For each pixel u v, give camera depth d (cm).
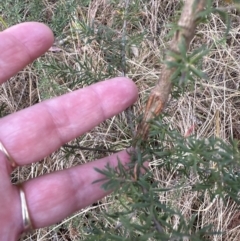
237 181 9
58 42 19
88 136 21
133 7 14
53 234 21
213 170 9
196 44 21
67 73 14
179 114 21
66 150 14
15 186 13
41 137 13
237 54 22
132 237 8
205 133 21
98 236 9
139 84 21
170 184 20
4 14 20
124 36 13
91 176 13
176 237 8
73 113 13
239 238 20
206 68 22
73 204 13
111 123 21
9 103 23
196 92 22
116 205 20
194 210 20
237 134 22
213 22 21
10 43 14
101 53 19
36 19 19
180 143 9
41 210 13
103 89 13
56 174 13
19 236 13
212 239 20
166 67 9
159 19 22
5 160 13
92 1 21
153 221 9
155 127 10
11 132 13
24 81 23
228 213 20
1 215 12
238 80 22
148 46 22
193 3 7
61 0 17
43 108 13
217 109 21
